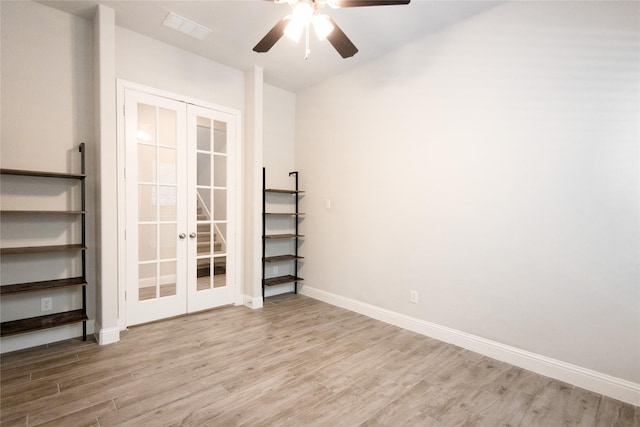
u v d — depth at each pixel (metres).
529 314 2.43
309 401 1.97
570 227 2.25
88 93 2.82
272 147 4.28
